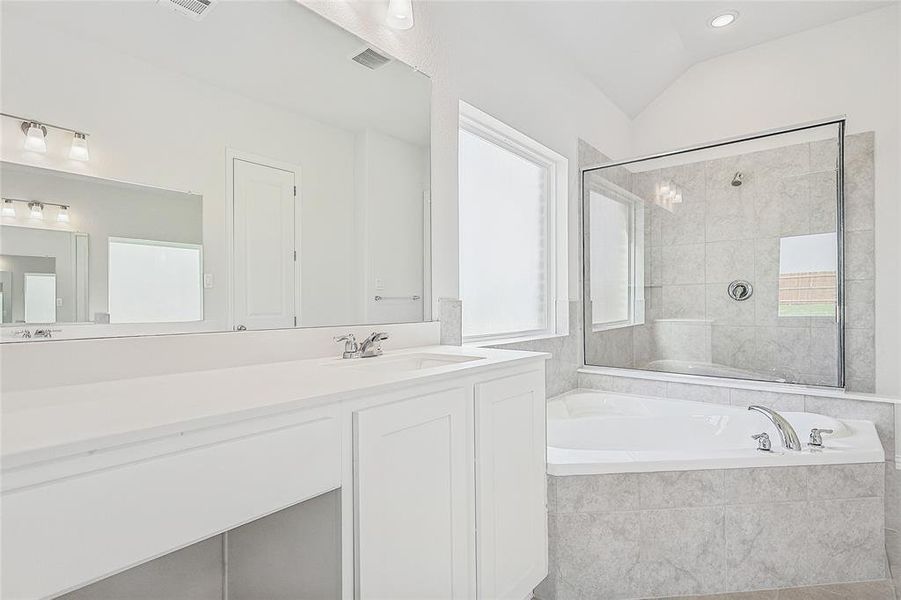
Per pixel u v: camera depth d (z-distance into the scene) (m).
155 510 0.71
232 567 1.28
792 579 1.91
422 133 2.03
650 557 1.84
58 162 1.04
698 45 3.30
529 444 1.64
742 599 1.82
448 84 2.18
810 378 2.67
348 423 1.01
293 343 1.52
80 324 1.07
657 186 3.13
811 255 2.67
